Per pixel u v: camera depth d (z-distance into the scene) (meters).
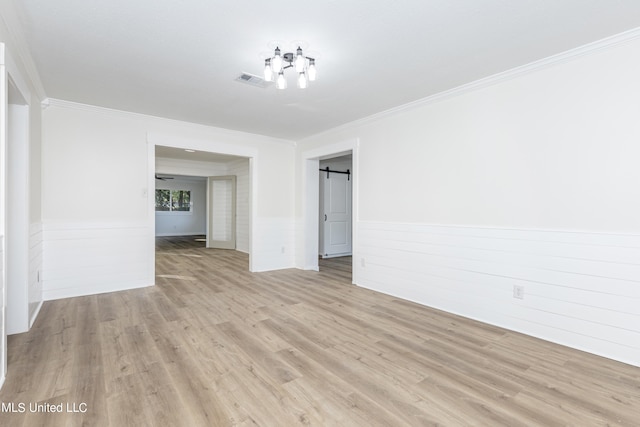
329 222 7.26
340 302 3.69
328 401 1.81
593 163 2.43
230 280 4.77
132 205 4.20
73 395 1.83
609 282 2.35
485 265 3.07
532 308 2.74
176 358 2.29
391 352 2.42
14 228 2.70
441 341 2.62
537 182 2.73
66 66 2.81
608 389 1.94
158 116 4.30
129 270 4.19
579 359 2.32
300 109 3.99
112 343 2.52
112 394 1.85
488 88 3.07
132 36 2.34
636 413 1.72
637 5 1.96
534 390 1.93
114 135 4.06
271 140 5.59
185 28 2.24
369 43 2.43
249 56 2.65
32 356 2.29
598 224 2.41
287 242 5.83
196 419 1.64
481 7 1.99
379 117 4.16
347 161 7.20
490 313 3.03
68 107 3.75
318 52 2.56
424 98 3.57
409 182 3.81
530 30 2.24
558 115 2.61
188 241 10.46
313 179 5.73
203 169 8.41
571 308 2.53
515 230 2.86
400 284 3.89
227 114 4.20
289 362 2.25
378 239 4.20
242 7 2.00
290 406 1.76
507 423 1.63
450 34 2.30
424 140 3.65
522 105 2.83
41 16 2.08
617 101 2.32
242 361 2.26
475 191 3.16
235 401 1.80
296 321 3.05
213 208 8.70
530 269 2.76
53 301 3.61
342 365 2.21
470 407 1.76
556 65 2.62
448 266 3.38
